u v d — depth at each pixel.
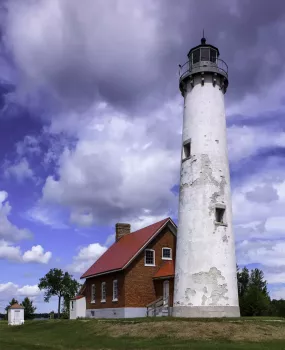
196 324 23.14
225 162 28.91
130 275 35.66
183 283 26.72
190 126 29.59
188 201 27.98
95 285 41.47
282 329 22.56
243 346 19.17
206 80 29.94
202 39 30.92
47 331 30.64
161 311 33.09
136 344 21.28
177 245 28.19
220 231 27.00
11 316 44.88
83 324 29.80
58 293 67.75
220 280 26.08
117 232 45.69
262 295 45.28
